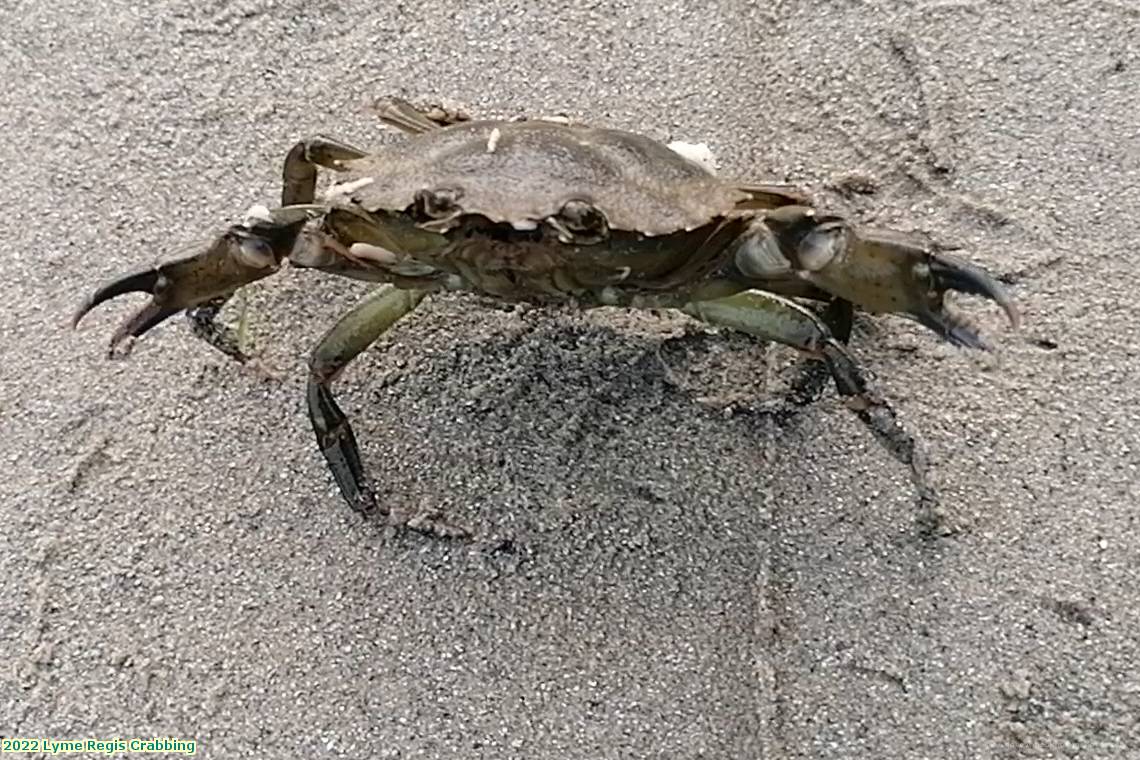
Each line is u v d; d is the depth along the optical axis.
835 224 0.32
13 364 0.37
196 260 0.33
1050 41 0.40
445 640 0.34
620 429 0.36
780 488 0.35
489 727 0.33
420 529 0.35
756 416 0.36
